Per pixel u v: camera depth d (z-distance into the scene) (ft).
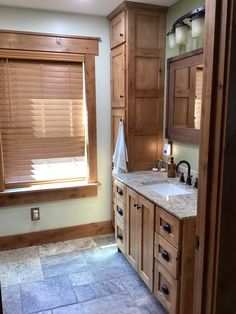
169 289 6.26
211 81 3.09
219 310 3.41
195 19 6.86
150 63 9.15
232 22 2.82
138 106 9.25
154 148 9.72
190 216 5.62
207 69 3.15
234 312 3.49
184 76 8.20
